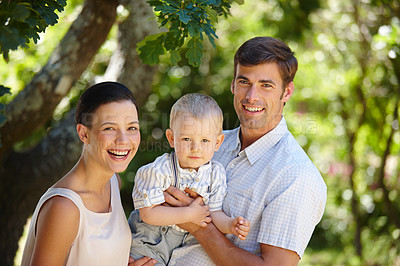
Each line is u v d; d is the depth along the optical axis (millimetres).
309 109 9258
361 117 7262
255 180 2846
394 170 7133
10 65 6738
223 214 2844
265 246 2674
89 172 2559
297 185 2682
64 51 4984
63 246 2393
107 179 2627
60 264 2404
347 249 8289
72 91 6980
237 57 2934
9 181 5426
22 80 6727
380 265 6855
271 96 2852
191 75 10234
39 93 5008
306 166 2746
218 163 3000
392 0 5539
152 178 2869
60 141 5438
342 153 8086
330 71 8734
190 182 2887
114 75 5402
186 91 10219
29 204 5547
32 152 5492
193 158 2838
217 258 2719
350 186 7742
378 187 7078
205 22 2943
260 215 2799
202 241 2791
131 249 2945
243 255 2658
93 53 5074
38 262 2342
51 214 2373
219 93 10281
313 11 7809
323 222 9836
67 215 2387
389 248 6770
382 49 6211
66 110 6914
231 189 2928
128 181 9969
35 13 2504
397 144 6988
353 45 7652
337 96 8156
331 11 8070
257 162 2893
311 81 9133
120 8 5000
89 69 7434
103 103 2467
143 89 5445
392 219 6832
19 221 5527
